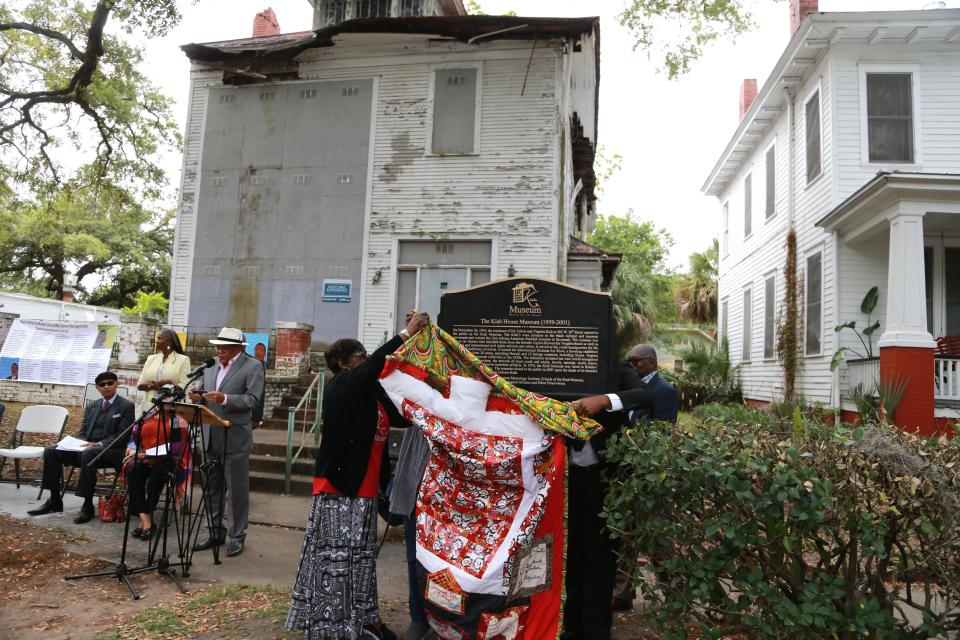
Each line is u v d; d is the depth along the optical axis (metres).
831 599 2.92
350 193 13.56
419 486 3.61
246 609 4.31
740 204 19.92
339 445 3.72
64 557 5.29
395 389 3.52
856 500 2.78
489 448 3.39
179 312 13.99
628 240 44.41
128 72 14.65
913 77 12.78
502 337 3.96
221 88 14.31
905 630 2.92
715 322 27.48
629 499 3.34
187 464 5.20
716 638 3.16
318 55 13.84
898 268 10.38
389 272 13.30
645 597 3.46
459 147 13.18
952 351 11.31
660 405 4.80
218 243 13.99
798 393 14.47
